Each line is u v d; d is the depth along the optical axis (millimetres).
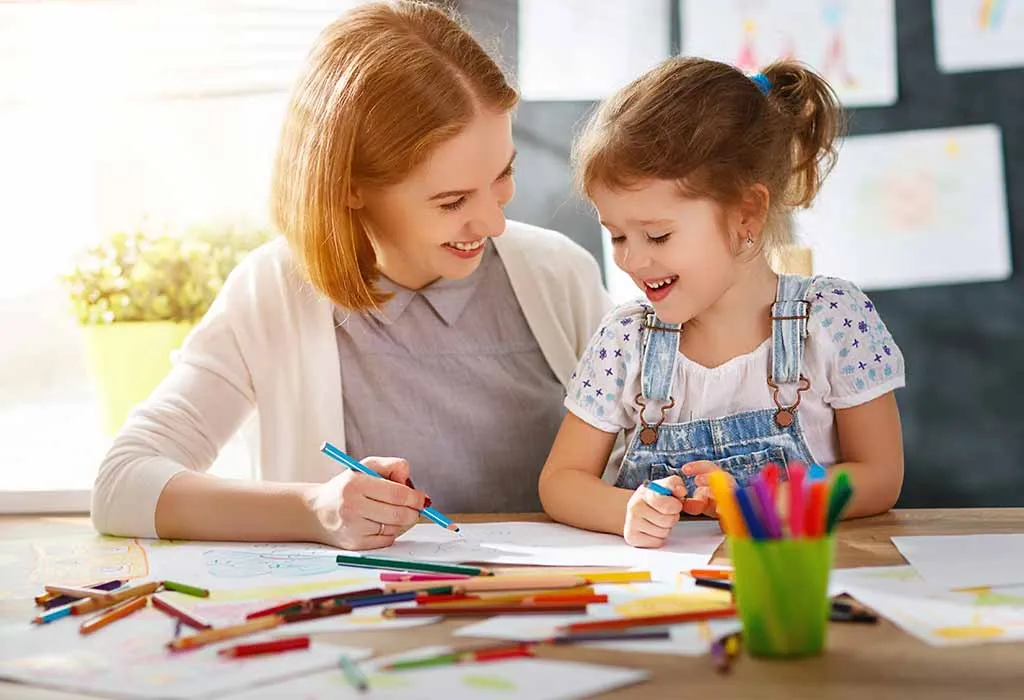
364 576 961
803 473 715
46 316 2334
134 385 2170
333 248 1321
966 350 2590
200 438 1353
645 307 1313
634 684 661
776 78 1283
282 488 1160
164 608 868
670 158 1121
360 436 1439
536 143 2551
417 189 1260
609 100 1231
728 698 634
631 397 1286
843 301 1249
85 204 2334
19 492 1657
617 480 1299
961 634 733
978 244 2570
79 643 792
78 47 2299
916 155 2566
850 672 671
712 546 1051
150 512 1184
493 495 1452
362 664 714
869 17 2545
